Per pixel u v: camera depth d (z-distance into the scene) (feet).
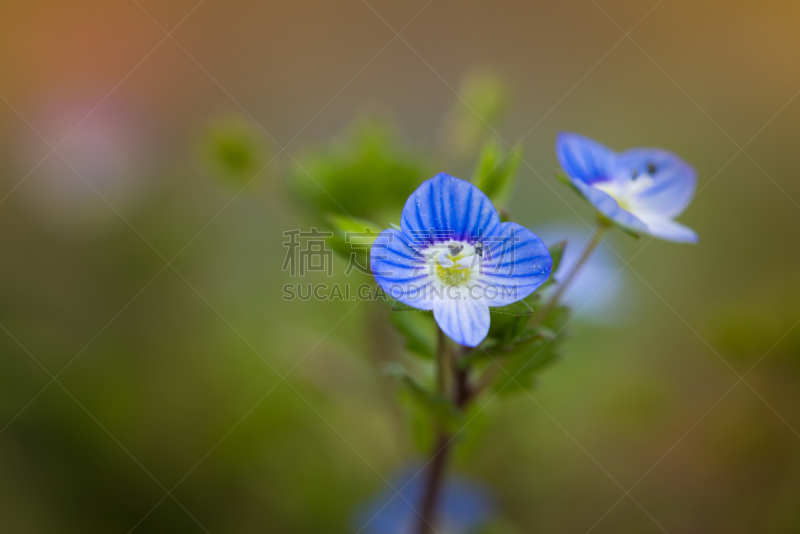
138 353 0.47
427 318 0.38
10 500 0.44
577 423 0.46
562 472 0.46
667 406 0.47
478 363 0.37
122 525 0.44
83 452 0.45
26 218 0.49
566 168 0.39
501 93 0.43
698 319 0.49
